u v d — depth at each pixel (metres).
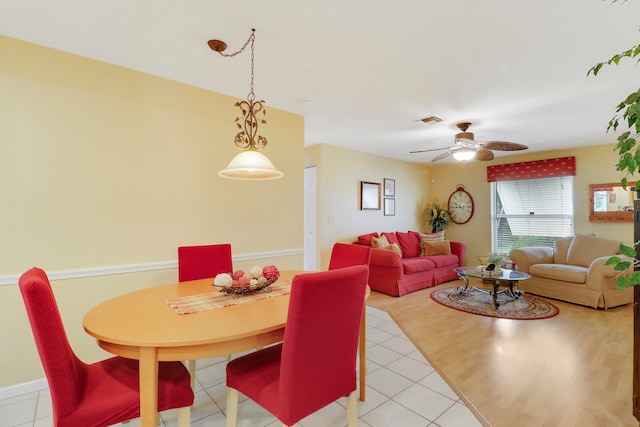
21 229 2.02
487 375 2.27
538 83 2.64
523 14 1.75
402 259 5.04
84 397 1.22
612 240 4.24
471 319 3.47
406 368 2.38
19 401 1.95
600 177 4.74
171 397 1.30
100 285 2.30
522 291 4.62
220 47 2.10
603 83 2.62
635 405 1.64
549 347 2.74
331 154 5.01
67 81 2.18
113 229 2.35
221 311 1.49
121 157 2.39
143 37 2.00
